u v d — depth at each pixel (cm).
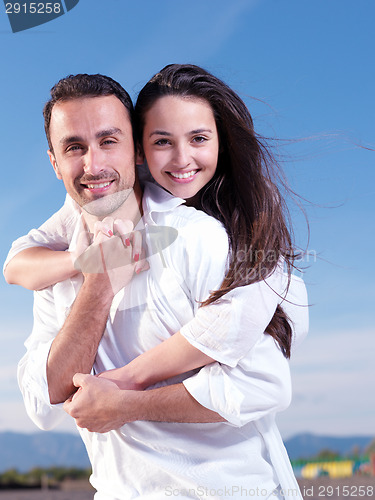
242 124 158
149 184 162
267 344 142
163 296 145
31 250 167
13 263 166
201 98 156
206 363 139
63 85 146
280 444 154
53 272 157
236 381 137
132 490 144
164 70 158
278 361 143
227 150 163
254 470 144
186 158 154
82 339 145
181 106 153
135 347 148
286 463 152
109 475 148
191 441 142
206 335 136
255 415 138
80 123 142
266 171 162
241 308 135
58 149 147
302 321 164
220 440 143
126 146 148
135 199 154
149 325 146
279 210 157
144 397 137
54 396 147
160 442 142
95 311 145
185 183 156
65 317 157
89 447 156
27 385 153
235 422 135
